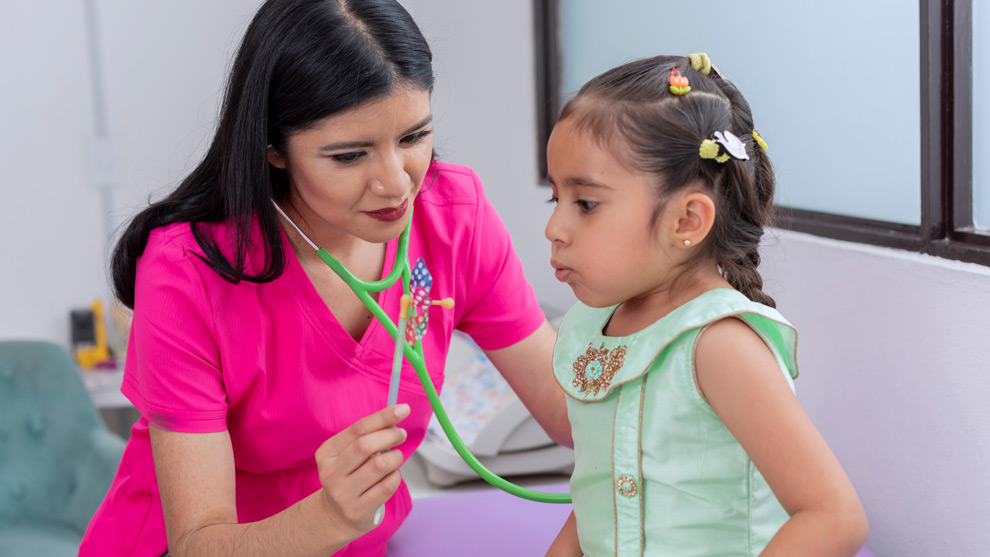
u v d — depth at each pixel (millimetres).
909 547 1218
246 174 907
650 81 825
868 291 1246
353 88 837
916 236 1221
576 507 901
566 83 2314
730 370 762
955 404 1112
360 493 812
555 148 833
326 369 1032
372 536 1161
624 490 822
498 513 1373
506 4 2396
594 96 828
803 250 1377
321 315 1014
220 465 967
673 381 799
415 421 1131
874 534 1285
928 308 1144
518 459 1683
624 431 821
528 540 1282
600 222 808
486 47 2533
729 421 767
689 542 803
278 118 877
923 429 1169
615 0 2047
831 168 1421
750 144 878
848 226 1337
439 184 1135
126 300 1040
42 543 1727
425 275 1020
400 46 863
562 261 836
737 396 756
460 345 2166
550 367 1199
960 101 1156
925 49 1155
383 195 881
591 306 845
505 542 1279
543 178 2354
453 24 2721
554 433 1209
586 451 874
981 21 1128
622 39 2037
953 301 1103
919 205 1245
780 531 726
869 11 1314
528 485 1688
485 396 1890
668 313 838
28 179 2631
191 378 961
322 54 844
